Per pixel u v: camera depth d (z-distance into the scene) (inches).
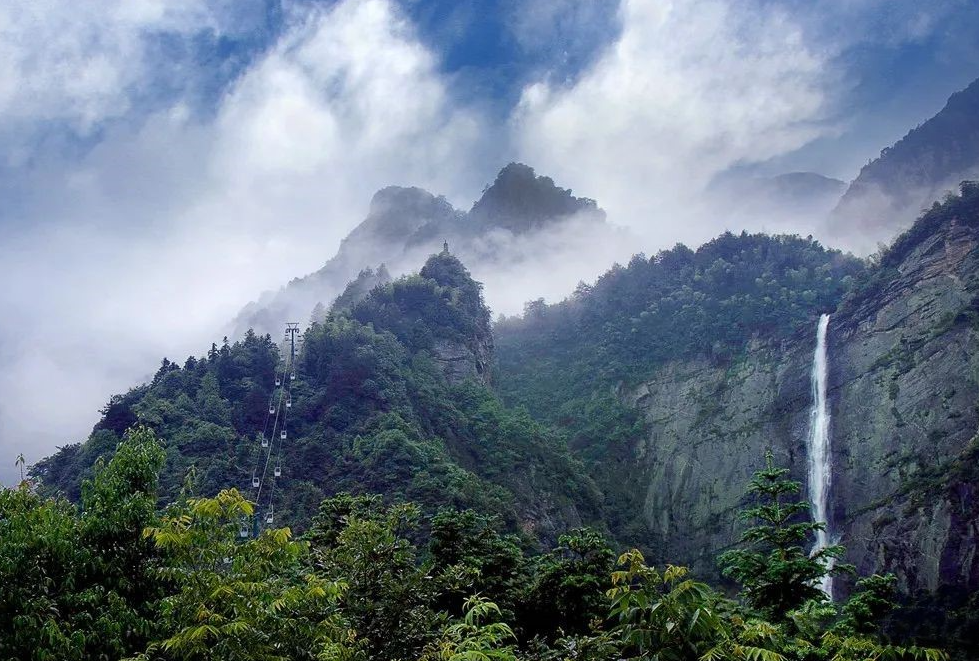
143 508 516.1
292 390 2935.5
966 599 2223.2
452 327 4020.7
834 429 3395.7
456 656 315.0
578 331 5162.4
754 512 848.9
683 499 3671.3
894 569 2586.1
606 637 364.8
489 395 3663.9
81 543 496.7
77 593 462.9
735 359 4121.6
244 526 498.3
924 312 3348.9
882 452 3115.2
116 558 492.4
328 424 2733.8
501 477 2960.1
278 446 2600.9
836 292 4210.1
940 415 2974.9
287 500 2297.0
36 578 456.4
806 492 3400.6
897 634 2212.1
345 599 458.0
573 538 1053.8
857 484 3137.3
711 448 3784.5
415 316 3998.5
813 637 409.4
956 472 2576.3
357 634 433.4
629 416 4217.5
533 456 3193.9
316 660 379.9
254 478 2325.3
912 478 2849.4
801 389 3727.9
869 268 3981.3
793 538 803.4
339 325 3351.4
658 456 3937.0
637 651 374.0
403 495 2214.6
